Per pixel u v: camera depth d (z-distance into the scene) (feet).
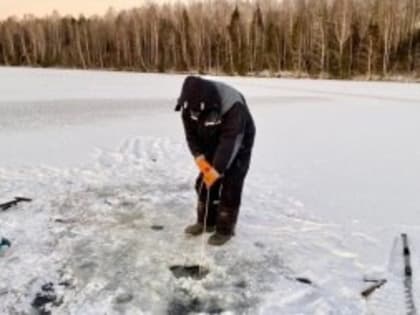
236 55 163.12
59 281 10.14
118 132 32.22
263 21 173.27
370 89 86.89
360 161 22.80
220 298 9.53
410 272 10.32
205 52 171.01
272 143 27.99
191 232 12.50
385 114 44.88
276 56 159.12
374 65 139.03
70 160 22.27
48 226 13.15
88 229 12.97
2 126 33.96
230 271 10.60
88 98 59.47
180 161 22.33
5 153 23.88
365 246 11.82
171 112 45.21
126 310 9.12
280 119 40.65
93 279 10.25
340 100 60.80
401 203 15.58
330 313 8.90
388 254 11.30
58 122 36.86
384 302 9.20
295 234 12.65
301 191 17.10
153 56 182.50
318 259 11.14
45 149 25.20
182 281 10.18
